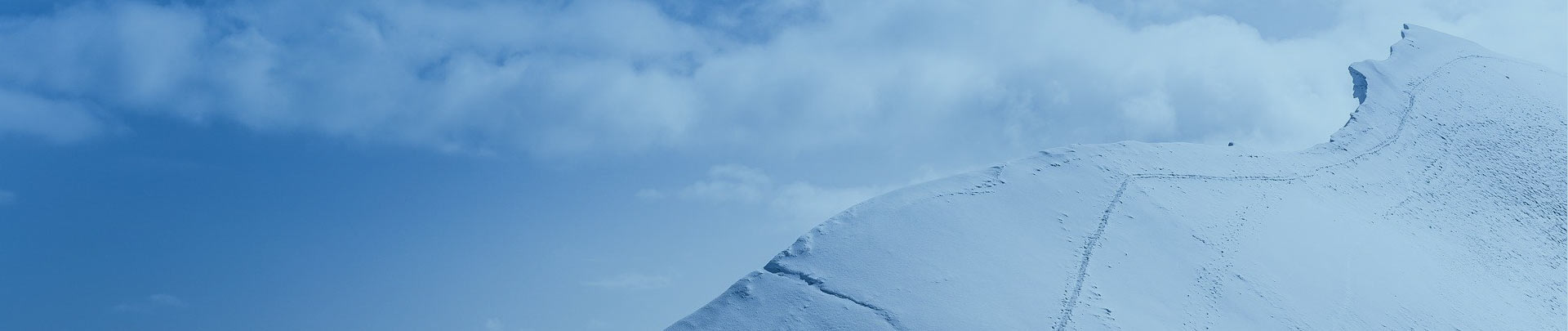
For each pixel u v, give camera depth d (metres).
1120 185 26.23
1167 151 28.78
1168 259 23.78
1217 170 28.52
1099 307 21.19
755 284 20.70
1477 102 37.09
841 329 19.62
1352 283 24.78
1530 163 33.72
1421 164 32.44
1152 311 21.77
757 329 19.67
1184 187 27.11
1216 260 24.14
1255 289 23.44
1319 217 27.48
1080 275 22.28
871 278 20.81
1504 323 25.09
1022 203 24.53
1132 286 22.39
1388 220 28.95
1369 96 36.31
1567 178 33.22
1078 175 26.27
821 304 20.16
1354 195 29.81
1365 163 31.73
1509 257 28.78
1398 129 34.16
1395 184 31.03
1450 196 31.16
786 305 20.17
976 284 21.16
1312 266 25.06
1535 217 31.03
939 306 20.34
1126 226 24.52
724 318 19.98
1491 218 30.42
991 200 24.28
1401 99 36.22
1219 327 21.81
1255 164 29.53
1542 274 28.33
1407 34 42.69
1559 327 25.89
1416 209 30.00
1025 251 22.77
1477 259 28.20
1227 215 26.25
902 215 22.92
